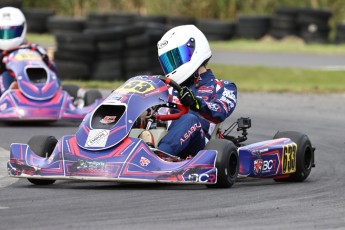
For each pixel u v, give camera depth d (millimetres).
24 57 41469
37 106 39969
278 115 46562
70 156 22375
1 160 29578
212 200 20797
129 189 22734
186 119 23594
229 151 22578
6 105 39906
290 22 100312
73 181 24719
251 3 111500
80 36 61594
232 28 101875
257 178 26625
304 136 26453
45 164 22641
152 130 23875
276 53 89875
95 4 112938
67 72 61625
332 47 96000
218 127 25625
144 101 23469
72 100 42938
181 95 23688
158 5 110000
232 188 23062
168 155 23109
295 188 23828
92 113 23250
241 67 72875
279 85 62625
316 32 99438
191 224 17688
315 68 74625
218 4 110875
